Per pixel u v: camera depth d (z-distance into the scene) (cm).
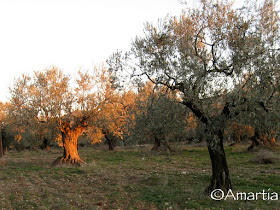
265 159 2020
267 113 827
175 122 1002
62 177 1641
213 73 916
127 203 1001
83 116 2203
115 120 2189
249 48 857
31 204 984
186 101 931
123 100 1556
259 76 832
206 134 931
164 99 996
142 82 1056
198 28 1014
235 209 873
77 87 2205
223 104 907
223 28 950
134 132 1049
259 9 952
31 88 2195
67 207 934
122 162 2423
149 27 1047
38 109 2147
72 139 2255
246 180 1355
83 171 1842
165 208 918
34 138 2828
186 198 1034
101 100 2194
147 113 1027
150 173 1709
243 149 3000
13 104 2258
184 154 2903
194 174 1619
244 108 838
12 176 1691
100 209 916
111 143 4206
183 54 988
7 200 1042
